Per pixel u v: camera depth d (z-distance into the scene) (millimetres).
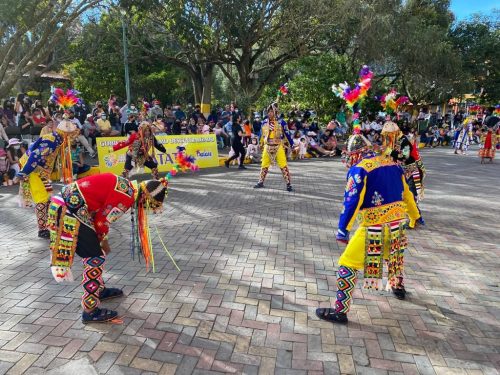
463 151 18188
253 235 5930
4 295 4008
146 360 3059
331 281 4457
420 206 7980
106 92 23688
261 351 3203
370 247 3428
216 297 4035
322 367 3033
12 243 5461
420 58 23328
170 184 9727
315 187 9602
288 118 18672
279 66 21984
